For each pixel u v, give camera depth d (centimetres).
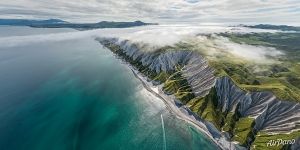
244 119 14050
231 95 15925
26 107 15012
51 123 13150
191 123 14012
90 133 12412
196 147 11812
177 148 11638
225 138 12675
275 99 14312
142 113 14962
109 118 14138
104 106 15750
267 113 13900
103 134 12406
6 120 13288
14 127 12588
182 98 16912
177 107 16075
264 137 12500
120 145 11594
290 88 16688
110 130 12812
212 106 15525
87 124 13275
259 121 13612
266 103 14388
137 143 11850
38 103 15750
